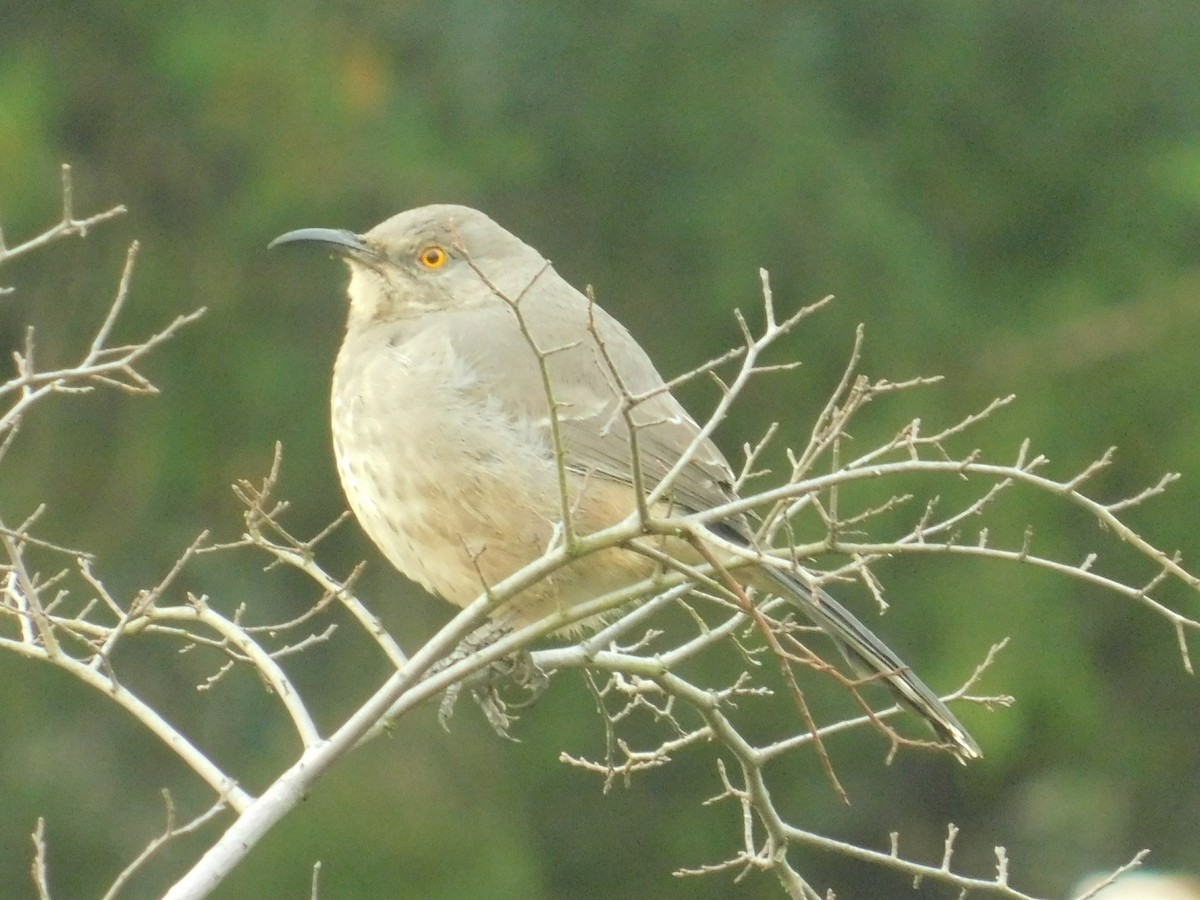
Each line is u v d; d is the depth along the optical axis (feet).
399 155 46.26
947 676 46.37
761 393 48.29
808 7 50.96
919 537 18.86
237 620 21.88
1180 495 48.57
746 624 26.63
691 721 48.01
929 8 52.03
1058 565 18.16
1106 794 51.88
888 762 20.33
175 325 20.63
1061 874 51.39
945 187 52.01
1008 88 53.16
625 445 25.67
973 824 53.21
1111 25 53.72
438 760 45.73
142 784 45.73
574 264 49.39
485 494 25.49
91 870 44.47
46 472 45.83
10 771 44.39
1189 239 51.83
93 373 20.30
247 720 46.26
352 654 46.73
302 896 42.88
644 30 49.83
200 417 46.32
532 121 49.47
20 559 20.34
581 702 47.50
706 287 48.93
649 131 49.62
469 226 28.66
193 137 46.88
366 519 26.55
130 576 45.37
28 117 44.75
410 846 43.60
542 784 47.65
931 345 48.55
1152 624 50.34
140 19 47.21
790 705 48.24
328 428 46.24
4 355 46.37
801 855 50.88
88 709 45.88
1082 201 52.49
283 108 46.52
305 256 46.68
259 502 20.65
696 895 48.75
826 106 50.78
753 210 48.80
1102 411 48.83
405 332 27.53
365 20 48.47
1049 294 50.80
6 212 44.21
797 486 17.81
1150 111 53.57
